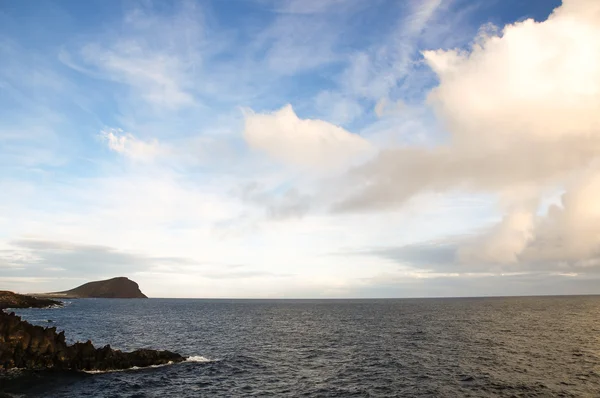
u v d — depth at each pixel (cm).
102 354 4628
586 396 3434
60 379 4038
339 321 11956
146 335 8175
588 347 6056
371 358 5312
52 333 4800
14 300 19075
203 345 6756
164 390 3728
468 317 12781
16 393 3562
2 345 4362
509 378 4078
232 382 4041
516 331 8381
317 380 4119
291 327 10062
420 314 14800
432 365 4769
